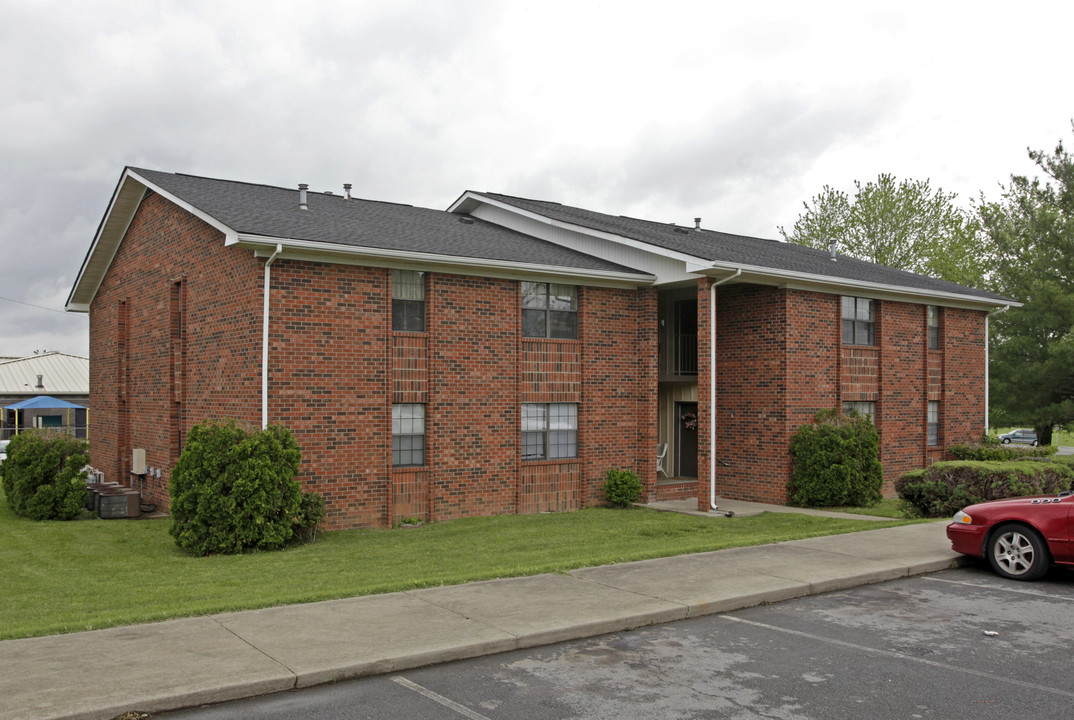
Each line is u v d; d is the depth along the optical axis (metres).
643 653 7.36
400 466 16.30
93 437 24.59
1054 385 27.81
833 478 18.44
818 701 6.22
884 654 7.38
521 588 9.32
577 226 20.53
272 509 13.66
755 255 20.22
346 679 6.54
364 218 18.31
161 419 18.97
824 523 16.03
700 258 17.41
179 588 10.42
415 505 16.39
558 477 18.56
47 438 18.92
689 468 22.28
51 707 5.61
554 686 6.48
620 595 9.02
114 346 22.50
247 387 14.94
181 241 18.02
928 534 13.38
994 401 29.05
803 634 8.02
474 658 7.16
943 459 23.23
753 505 19.19
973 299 23.45
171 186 17.91
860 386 20.92
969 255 42.12
